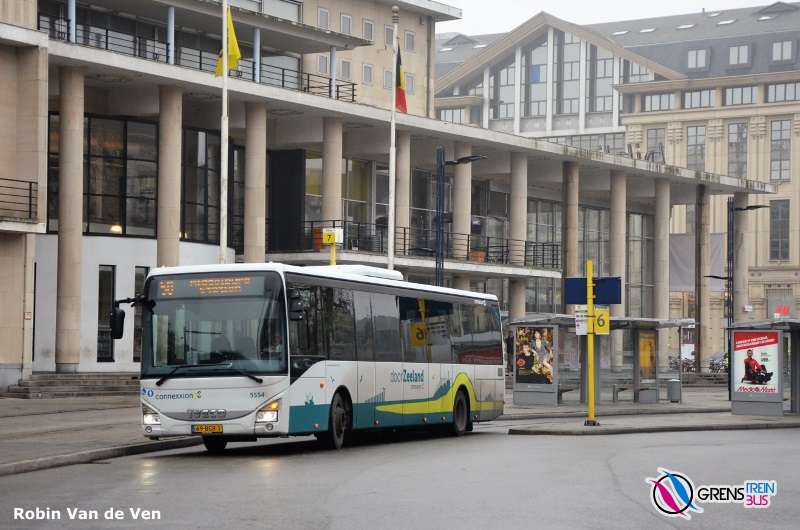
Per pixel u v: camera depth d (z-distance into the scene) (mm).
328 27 66750
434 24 74125
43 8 48562
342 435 24250
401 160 62094
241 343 22281
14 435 25812
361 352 25062
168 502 15078
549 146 70188
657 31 135125
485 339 30922
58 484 17375
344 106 57156
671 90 129125
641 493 16078
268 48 60312
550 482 17344
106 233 49094
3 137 41906
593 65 130875
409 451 23562
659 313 81250
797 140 125188
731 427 33469
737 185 85438
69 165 45781
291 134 59031
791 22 129000
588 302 31516
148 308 22719
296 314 22234
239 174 57625
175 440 24844
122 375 45406
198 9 51469
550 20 131125
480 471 19000
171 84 49281
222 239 42844
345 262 58312
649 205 88375
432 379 27906
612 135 130250
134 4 50188
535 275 69562
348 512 14109
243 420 22062
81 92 46125
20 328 41844
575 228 73500
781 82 126062
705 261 83875
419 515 13852
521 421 36906
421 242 68875
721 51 129500
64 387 41719
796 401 41156
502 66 134875
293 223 60812
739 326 39812
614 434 29750
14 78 42281
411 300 27375
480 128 65500
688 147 128500
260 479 17891
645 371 48125
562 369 45875
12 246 41781
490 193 75000
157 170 50656
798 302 124812
